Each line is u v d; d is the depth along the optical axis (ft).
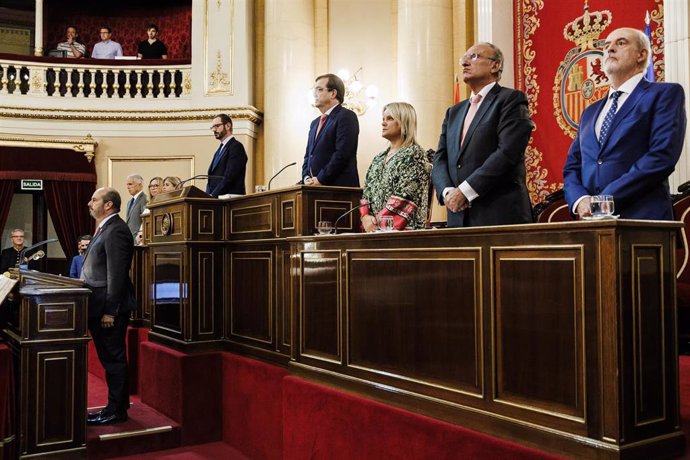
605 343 6.50
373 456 9.20
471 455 7.68
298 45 31.35
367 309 9.83
